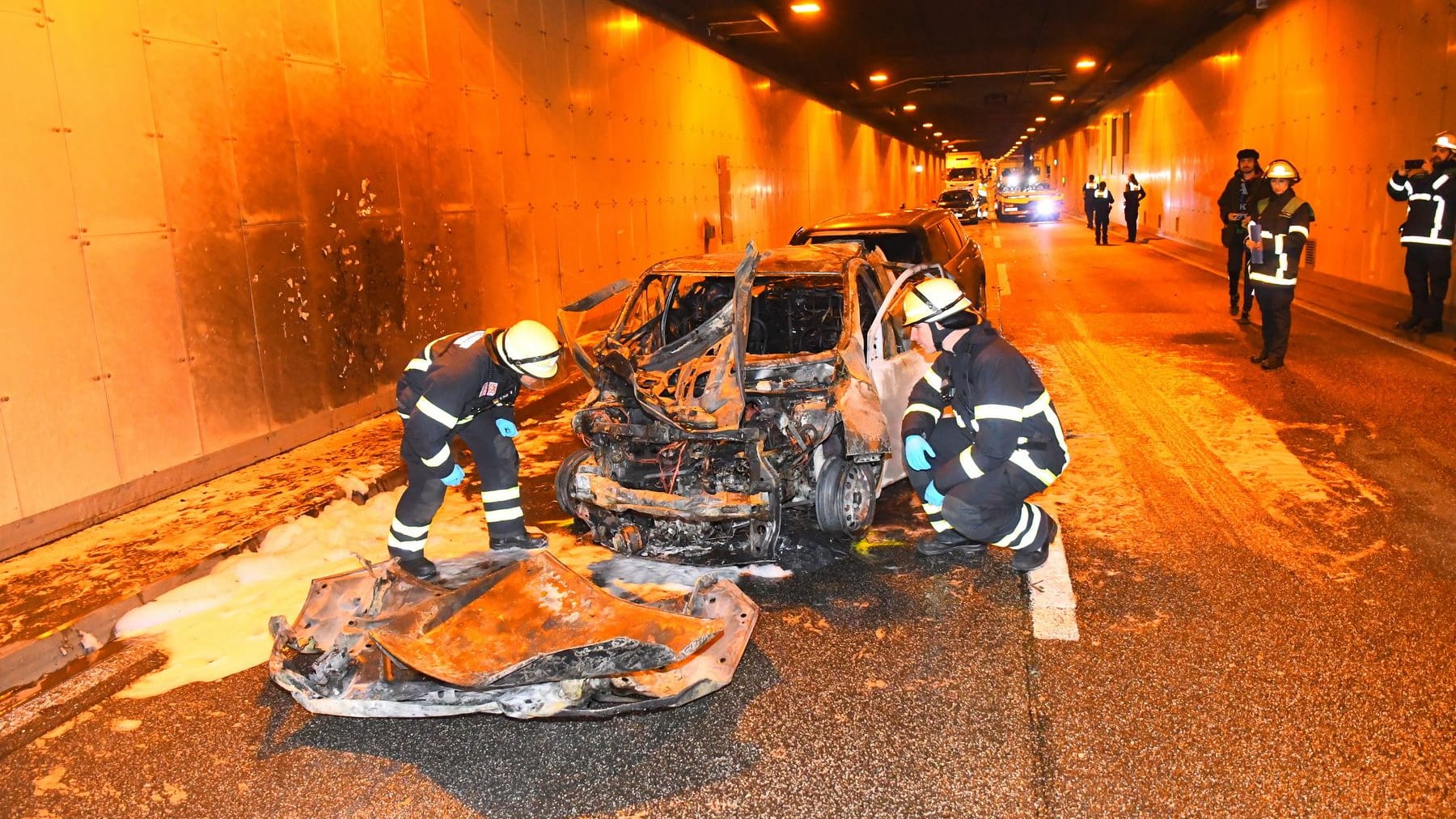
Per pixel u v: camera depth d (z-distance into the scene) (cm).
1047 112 4059
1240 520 553
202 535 575
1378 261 1320
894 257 1014
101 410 603
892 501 624
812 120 2844
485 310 1048
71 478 584
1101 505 588
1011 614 448
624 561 517
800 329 683
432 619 370
